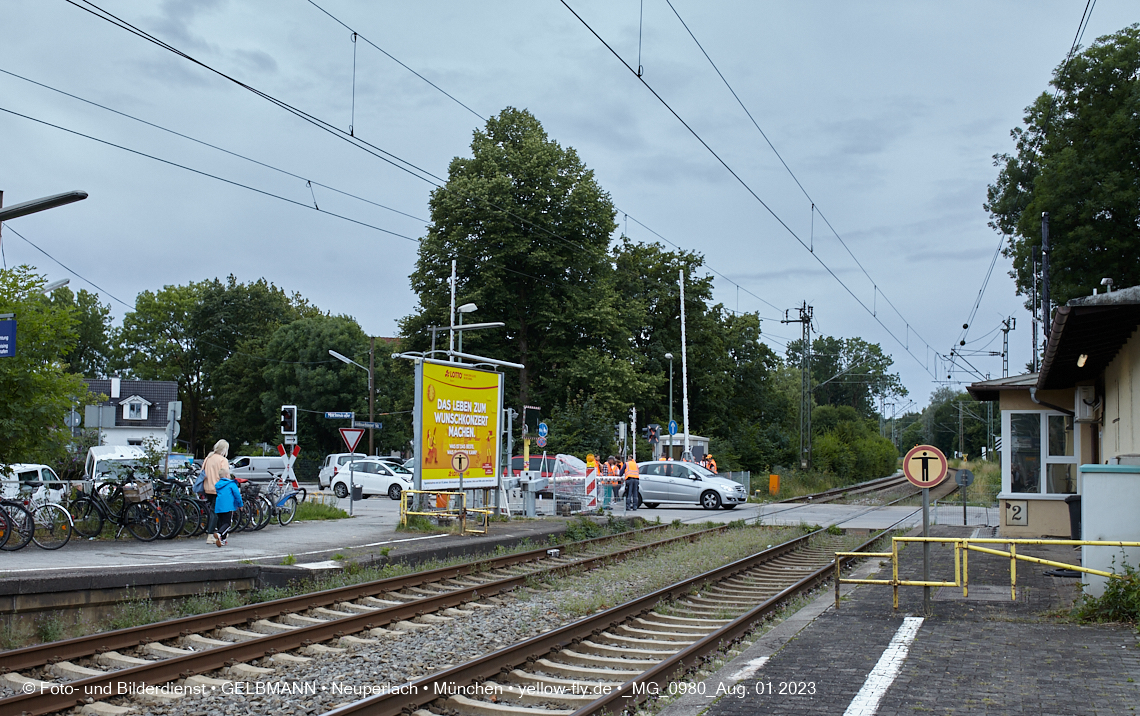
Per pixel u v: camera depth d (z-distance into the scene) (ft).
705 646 29.14
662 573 49.34
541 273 144.56
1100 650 27.61
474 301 138.31
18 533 45.27
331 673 27.04
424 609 37.68
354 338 215.10
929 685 23.86
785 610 38.01
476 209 139.13
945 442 377.09
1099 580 34.37
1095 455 63.72
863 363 417.28
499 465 76.48
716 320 205.05
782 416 229.66
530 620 35.91
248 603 38.91
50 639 31.37
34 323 62.34
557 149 146.51
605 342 150.71
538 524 72.95
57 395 63.00
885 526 85.05
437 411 68.64
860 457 219.41
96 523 52.26
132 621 33.65
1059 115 121.60
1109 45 118.52
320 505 82.79
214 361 246.47
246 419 225.15
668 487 109.70
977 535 70.64
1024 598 37.50
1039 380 55.26
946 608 35.42
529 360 148.25
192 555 44.78
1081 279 115.34
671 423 139.54
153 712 23.03
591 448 131.64
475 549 56.08
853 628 31.73
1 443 60.95
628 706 22.67
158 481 57.31
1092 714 21.16
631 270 188.55
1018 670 25.29
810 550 65.72
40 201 43.78
